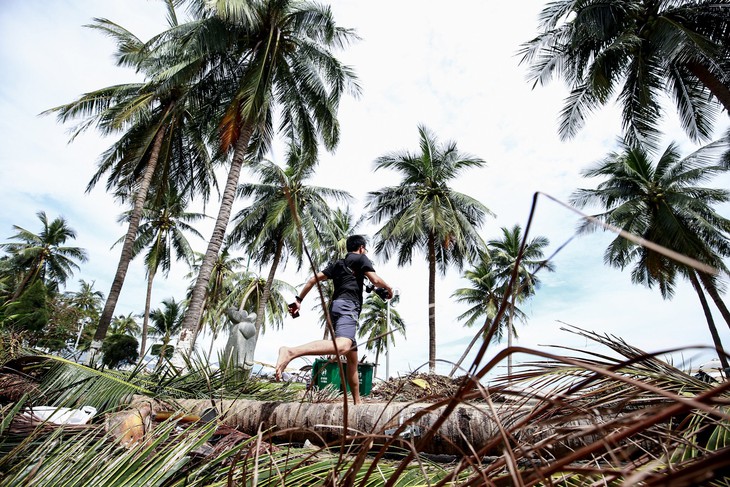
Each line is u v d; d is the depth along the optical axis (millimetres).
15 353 3549
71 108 14594
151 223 29547
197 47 11586
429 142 23719
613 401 1412
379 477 1417
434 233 23047
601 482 879
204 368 4035
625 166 21141
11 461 1432
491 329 625
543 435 1237
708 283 17688
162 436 1460
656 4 11594
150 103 14406
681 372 1690
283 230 23547
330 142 15148
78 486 1273
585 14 11734
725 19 11031
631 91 13438
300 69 14109
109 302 13141
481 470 692
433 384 5539
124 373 3697
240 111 11922
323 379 5297
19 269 34875
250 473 1317
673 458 1111
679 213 19672
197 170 17578
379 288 3078
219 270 37250
